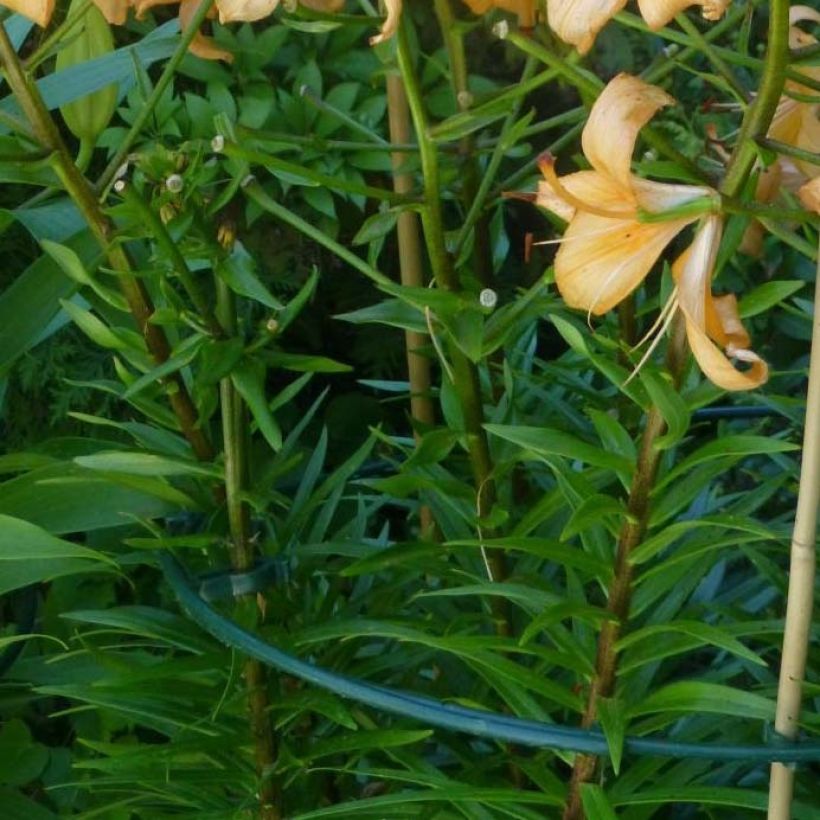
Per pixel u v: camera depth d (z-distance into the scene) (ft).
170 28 4.83
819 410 3.85
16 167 4.30
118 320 4.74
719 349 3.74
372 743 4.58
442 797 4.37
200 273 7.13
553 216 4.71
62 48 4.33
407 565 4.64
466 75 4.76
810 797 4.64
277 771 4.64
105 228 4.27
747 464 7.54
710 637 4.12
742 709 4.11
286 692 4.83
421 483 4.63
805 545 3.91
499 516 4.58
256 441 6.00
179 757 4.76
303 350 9.41
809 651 4.64
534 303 4.38
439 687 5.00
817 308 3.82
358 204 7.95
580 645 4.41
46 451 4.83
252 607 4.53
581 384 5.12
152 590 7.50
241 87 7.75
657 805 4.55
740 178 3.75
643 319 6.48
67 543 4.36
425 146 4.15
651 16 3.58
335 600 4.89
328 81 8.36
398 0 3.64
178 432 5.01
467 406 4.50
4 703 5.37
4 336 4.61
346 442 9.17
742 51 4.37
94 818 5.59
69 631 6.79
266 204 4.24
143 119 4.20
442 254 4.28
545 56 3.95
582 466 5.16
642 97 3.65
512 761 4.67
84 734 6.80
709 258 3.69
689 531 4.83
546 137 9.05
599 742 4.09
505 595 4.25
